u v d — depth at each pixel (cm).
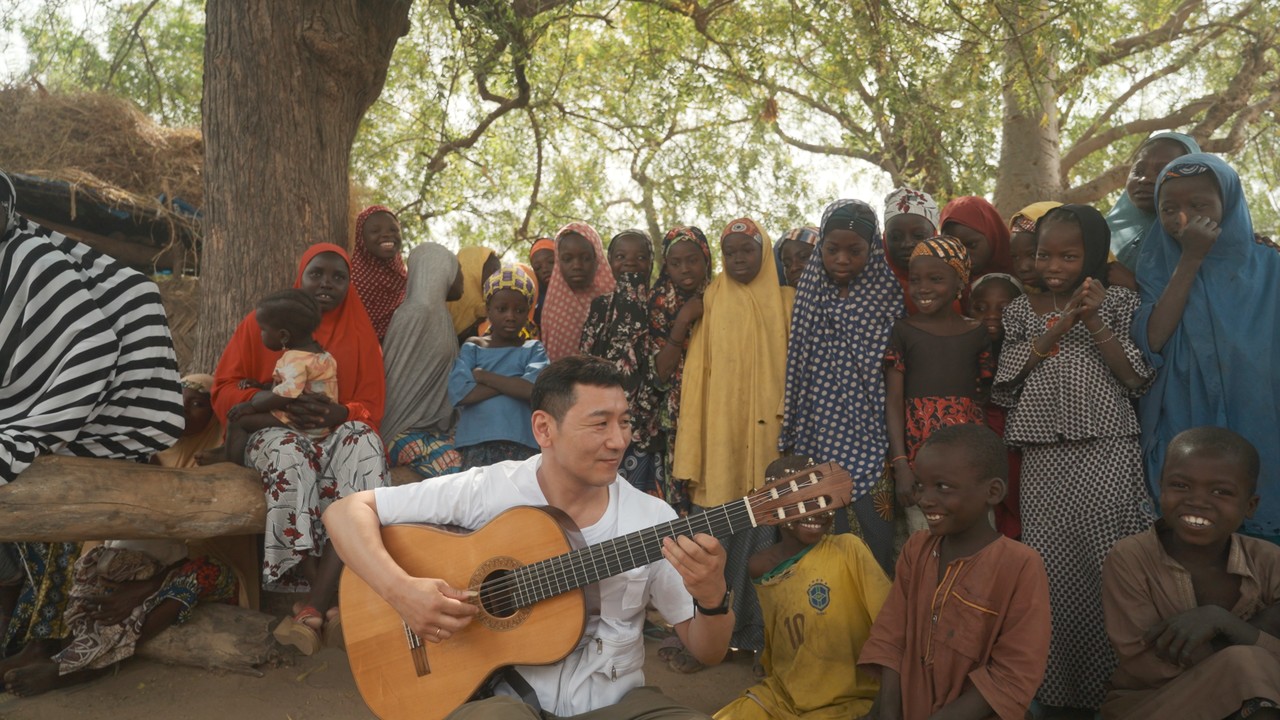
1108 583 356
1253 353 402
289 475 438
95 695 422
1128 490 407
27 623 458
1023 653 329
